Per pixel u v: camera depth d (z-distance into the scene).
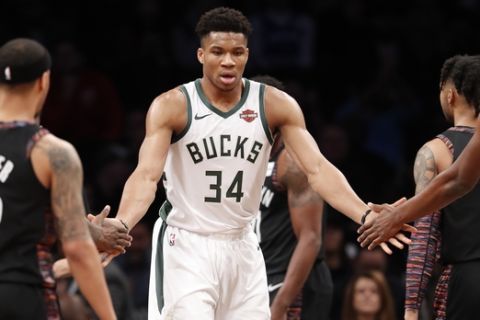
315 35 20.67
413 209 9.69
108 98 19.14
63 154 8.30
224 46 9.73
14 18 20.09
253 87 10.04
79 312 12.67
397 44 20.95
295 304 11.70
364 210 9.91
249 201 10.02
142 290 16.00
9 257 8.34
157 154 9.80
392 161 19.30
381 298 13.45
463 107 10.02
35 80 8.48
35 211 8.36
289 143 10.12
